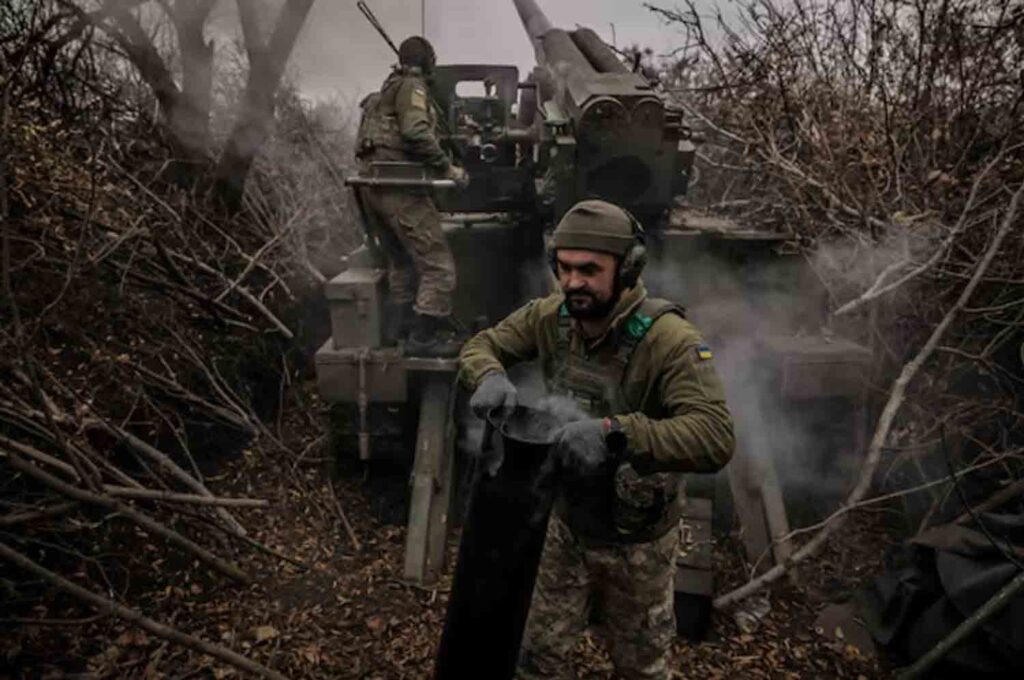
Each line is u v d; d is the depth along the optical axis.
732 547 4.01
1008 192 3.61
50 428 2.92
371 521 4.21
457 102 4.35
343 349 4.16
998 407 3.69
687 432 1.96
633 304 2.13
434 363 4.03
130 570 3.50
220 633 3.29
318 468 4.53
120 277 4.52
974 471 3.83
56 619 3.10
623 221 2.04
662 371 2.09
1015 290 3.91
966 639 3.03
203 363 4.50
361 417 4.16
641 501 2.21
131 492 3.23
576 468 1.86
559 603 2.44
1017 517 3.22
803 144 4.53
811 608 3.64
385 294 4.36
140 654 3.11
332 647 3.29
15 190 3.74
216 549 3.74
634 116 3.66
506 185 4.41
